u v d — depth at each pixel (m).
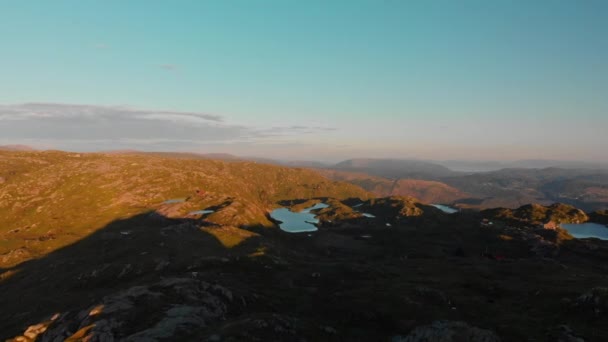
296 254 138.75
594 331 41.75
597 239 178.12
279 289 73.88
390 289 69.19
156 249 118.44
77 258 128.12
